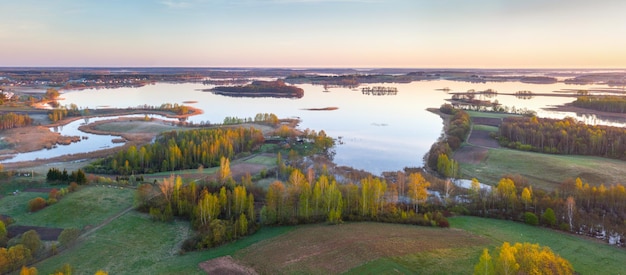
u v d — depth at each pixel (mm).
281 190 101125
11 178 127812
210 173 145250
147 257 81375
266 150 184875
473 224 98938
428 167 162750
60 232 92125
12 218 97938
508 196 108688
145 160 154625
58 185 122562
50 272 74000
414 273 71000
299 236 89312
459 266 74125
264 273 73562
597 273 74125
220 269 75500
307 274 72250
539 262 61844
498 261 61281
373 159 179625
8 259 72438
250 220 97000
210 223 91312
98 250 83500
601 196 105125
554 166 149375
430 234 90438
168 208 99312
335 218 97312
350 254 78750
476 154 173375
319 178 114188
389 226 96062
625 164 152125
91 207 105000
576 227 96250
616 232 92062
